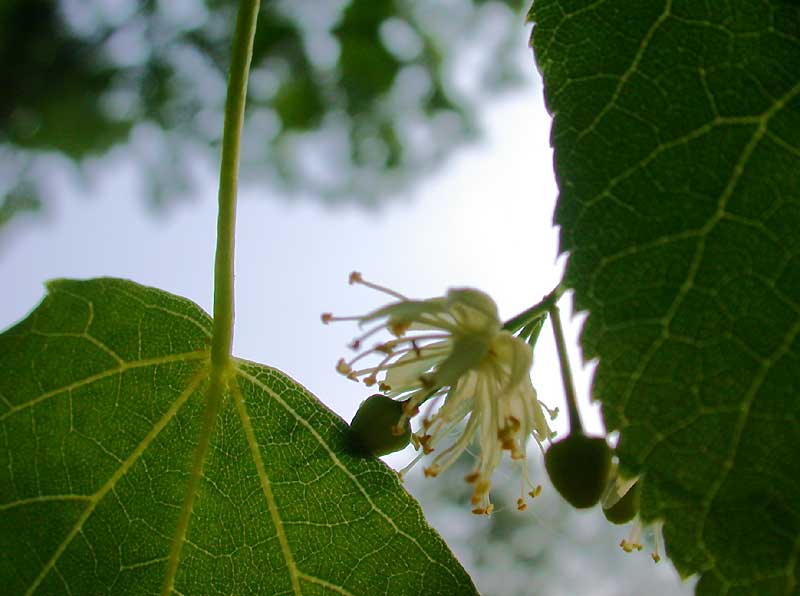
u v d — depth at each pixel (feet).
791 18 0.18
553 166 0.19
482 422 0.22
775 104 0.18
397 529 0.22
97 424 0.22
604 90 0.19
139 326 0.22
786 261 0.17
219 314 0.22
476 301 0.22
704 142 0.18
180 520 0.22
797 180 0.18
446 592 0.21
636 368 0.17
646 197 0.18
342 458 0.22
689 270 0.18
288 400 0.22
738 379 0.17
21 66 0.80
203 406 0.22
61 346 0.22
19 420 0.21
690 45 0.19
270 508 0.22
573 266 0.18
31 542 0.21
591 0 0.20
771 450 0.17
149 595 0.21
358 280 0.23
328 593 0.22
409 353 0.23
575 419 0.21
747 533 0.16
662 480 0.17
